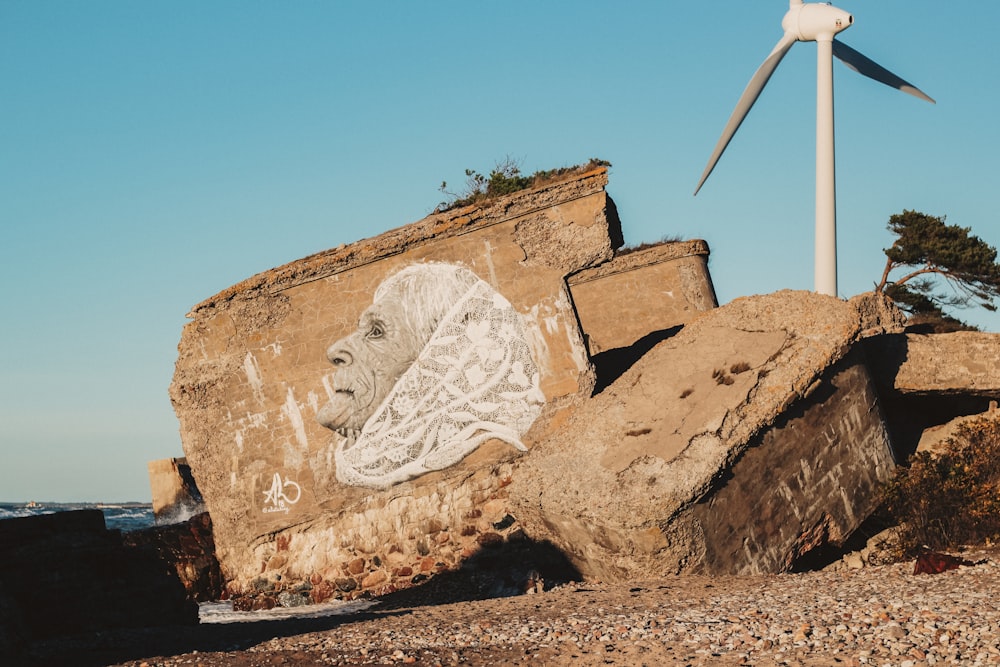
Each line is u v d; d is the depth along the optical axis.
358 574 17.19
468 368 17.12
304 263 17.75
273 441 17.84
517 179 20.97
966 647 8.35
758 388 14.48
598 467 14.52
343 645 10.13
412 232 17.39
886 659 8.29
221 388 18.12
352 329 17.62
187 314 18.20
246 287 17.86
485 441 16.88
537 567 16.00
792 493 14.49
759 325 15.88
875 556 14.93
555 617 11.06
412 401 17.30
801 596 10.96
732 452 13.79
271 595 17.56
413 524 17.02
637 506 13.40
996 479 14.74
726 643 9.17
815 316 15.49
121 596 12.49
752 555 13.99
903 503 14.64
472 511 16.73
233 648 10.32
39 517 12.12
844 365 15.35
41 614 11.60
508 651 9.64
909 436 17.55
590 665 8.99
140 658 9.99
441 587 16.38
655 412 15.16
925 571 11.87
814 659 8.45
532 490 14.93
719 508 13.77
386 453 17.28
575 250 16.97
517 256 17.11
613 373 20.45
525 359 16.92
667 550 13.44
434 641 10.14
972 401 17.39
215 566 18.47
